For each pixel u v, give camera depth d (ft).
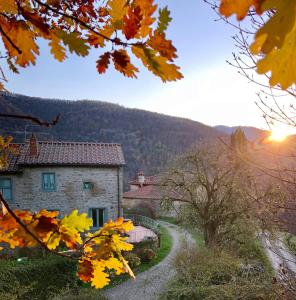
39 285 38.24
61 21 4.24
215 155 50.24
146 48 3.38
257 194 16.74
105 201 57.21
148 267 51.93
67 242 4.59
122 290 42.65
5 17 3.90
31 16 3.75
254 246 44.91
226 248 46.70
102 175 57.41
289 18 1.82
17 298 33.22
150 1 3.30
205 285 33.14
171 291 35.47
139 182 118.73
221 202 49.19
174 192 54.75
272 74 1.88
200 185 53.62
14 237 4.28
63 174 55.72
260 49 1.86
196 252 38.17
